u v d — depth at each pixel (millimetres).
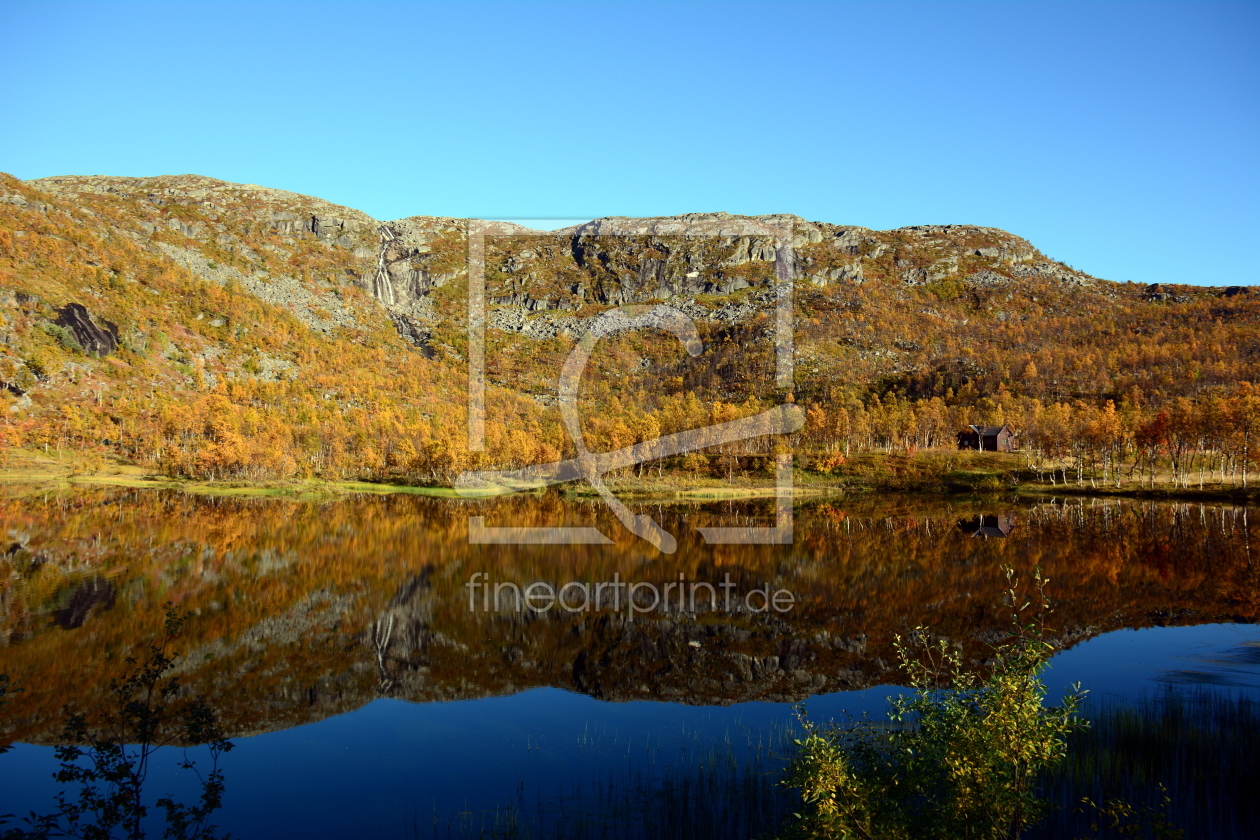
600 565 41656
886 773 10461
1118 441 88500
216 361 167625
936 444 111750
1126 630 26375
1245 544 45344
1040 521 58656
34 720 19062
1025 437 107000
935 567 39594
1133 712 16812
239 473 98625
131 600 32969
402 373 177125
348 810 14148
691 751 16609
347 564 42219
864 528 55625
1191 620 27781
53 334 141375
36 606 31766
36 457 101500
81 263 179625
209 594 34406
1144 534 50375
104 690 21484
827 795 9398
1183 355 160375
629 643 26172
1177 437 84625
